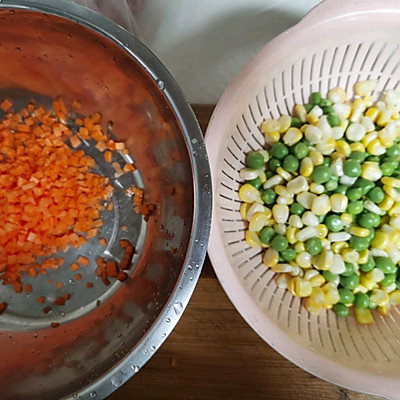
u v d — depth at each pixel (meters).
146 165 0.23
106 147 0.24
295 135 0.22
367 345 0.20
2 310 0.21
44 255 0.22
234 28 0.25
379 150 0.22
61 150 0.23
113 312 0.21
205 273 0.22
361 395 0.21
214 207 0.19
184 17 0.25
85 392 0.16
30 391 0.18
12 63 0.21
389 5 0.19
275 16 0.25
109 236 0.23
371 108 0.23
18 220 0.21
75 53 0.20
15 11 0.17
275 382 0.21
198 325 0.22
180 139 0.18
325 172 0.21
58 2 0.17
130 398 0.21
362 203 0.22
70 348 0.20
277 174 0.22
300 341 0.19
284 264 0.22
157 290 0.19
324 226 0.22
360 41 0.21
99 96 0.22
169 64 0.26
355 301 0.22
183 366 0.21
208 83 0.26
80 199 0.22
